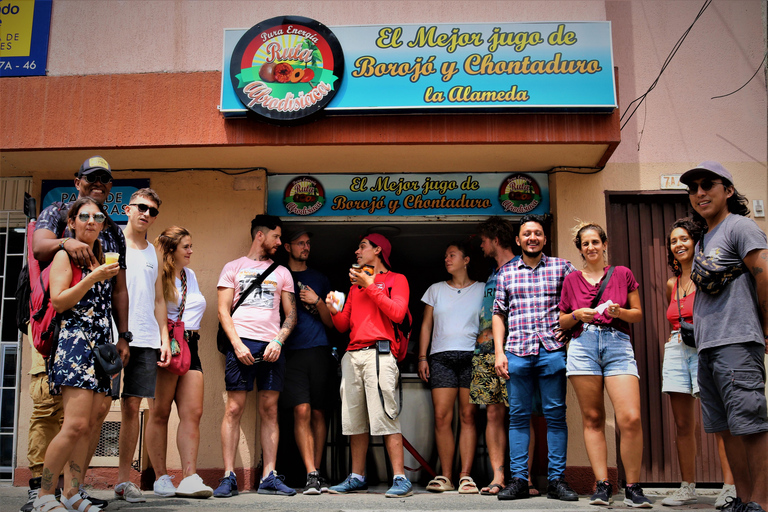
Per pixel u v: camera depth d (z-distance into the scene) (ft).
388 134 17.53
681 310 15.67
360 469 17.30
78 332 11.65
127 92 18.15
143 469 17.74
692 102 20.07
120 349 13.04
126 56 19.97
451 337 18.20
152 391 14.53
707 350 12.39
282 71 17.43
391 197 20.02
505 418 18.31
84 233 12.00
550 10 19.62
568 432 18.12
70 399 11.43
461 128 17.51
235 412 16.87
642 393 18.95
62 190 19.90
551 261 16.72
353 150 18.22
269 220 18.16
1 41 19.94
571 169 19.54
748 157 19.83
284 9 20.08
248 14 20.10
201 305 17.01
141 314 14.55
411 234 21.94
